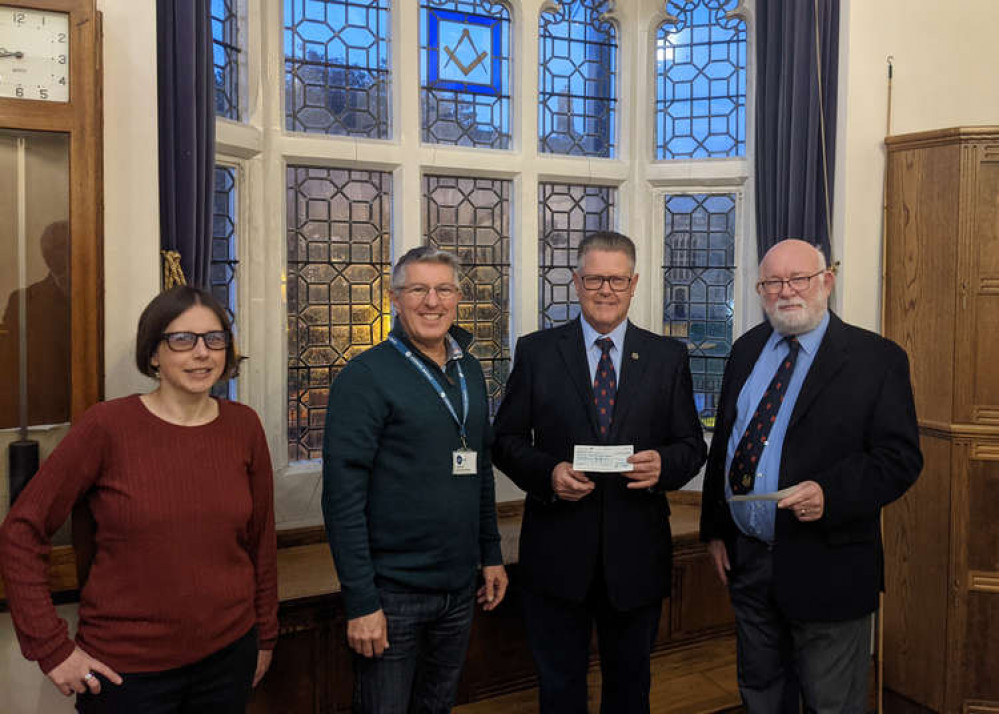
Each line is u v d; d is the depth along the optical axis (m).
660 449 2.43
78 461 1.68
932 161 3.10
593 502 2.43
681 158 4.00
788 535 2.28
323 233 3.47
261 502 1.97
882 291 3.32
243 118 3.24
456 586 2.18
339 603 2.89
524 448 2.49
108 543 1.71
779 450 2.32
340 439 2.08
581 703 2.56
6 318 2.06
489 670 3.20
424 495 2.12
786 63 3.38
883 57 3.29
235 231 3.24
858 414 2.27
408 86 3.55
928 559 3.17
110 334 2.31
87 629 1.71
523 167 3.80
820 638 2.31
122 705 1.69
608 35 4.02
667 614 3.54
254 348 3.28
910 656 3.26
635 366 2.47
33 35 2.04
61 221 2.09
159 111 2.45
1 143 2.03
